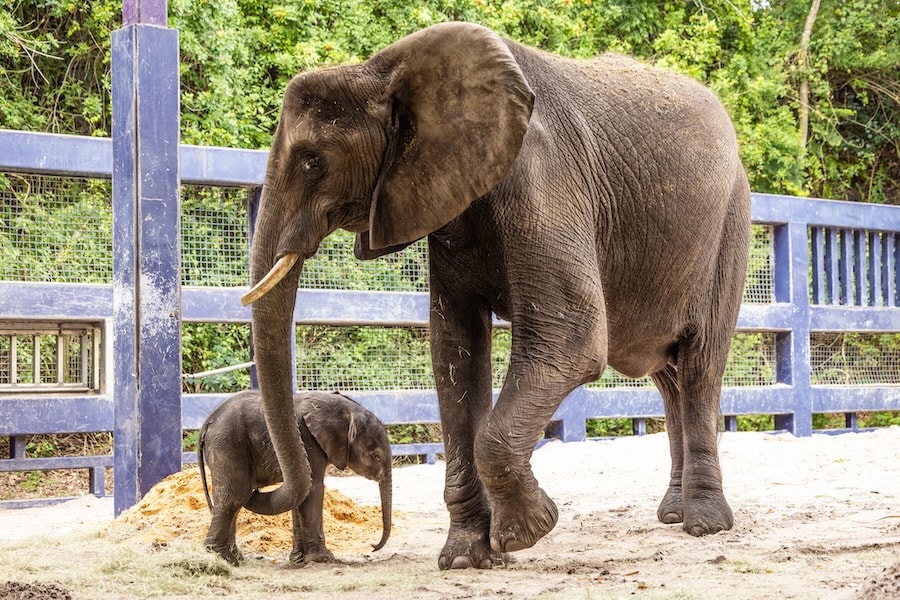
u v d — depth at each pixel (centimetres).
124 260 1007
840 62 2680
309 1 2083
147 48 1007
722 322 877
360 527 887
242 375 1566
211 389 1566
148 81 1007
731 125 883
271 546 795
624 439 1513
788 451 1363
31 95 1948
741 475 1206
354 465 733
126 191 1008
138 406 985
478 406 720
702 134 822
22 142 1163
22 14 1938
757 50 2647
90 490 1291
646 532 848
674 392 947
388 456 740
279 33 2075
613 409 1553
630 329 809
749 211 915
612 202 746
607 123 757
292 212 639
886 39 2723
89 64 1975
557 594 557
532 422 641
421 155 634
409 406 1403
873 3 2673
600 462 1324
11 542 819
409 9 2175
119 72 1021
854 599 443
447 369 722
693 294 845
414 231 636
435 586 601
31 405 1170
